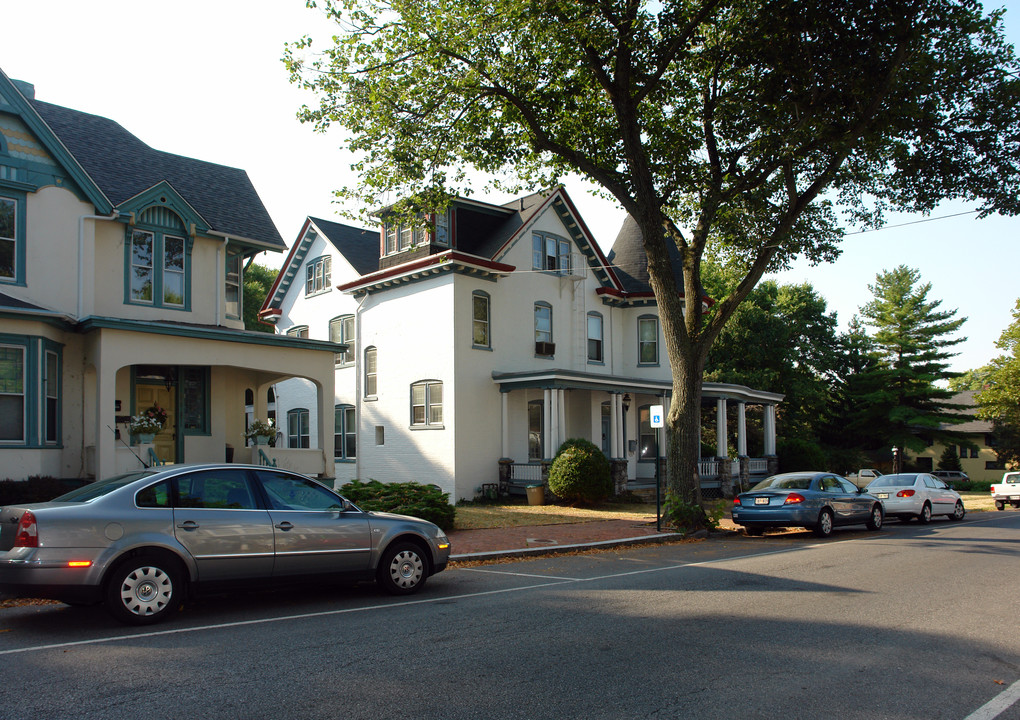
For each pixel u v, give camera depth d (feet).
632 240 108.78
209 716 15.78
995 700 17.46
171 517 24.88
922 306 161.79
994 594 30.71
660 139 63.57
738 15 54.03
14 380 44.98
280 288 111.55
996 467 180.14
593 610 27.04
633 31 51.57
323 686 17.84
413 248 87.45
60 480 46.01
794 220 58.65
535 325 91.15
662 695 17.49
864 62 51.88
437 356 83.56
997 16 53.62
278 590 31.30
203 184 61.87
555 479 75.82
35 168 48.67
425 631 23.58
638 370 101.35
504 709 16.39
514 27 52.75
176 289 55.83
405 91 56.54
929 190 62.69
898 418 151.84
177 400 55.62
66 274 49.39
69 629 23.80
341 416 97.66
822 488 56.08
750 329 141.59
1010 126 57.06
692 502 57.16
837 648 21.94
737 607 27.73
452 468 80.38
